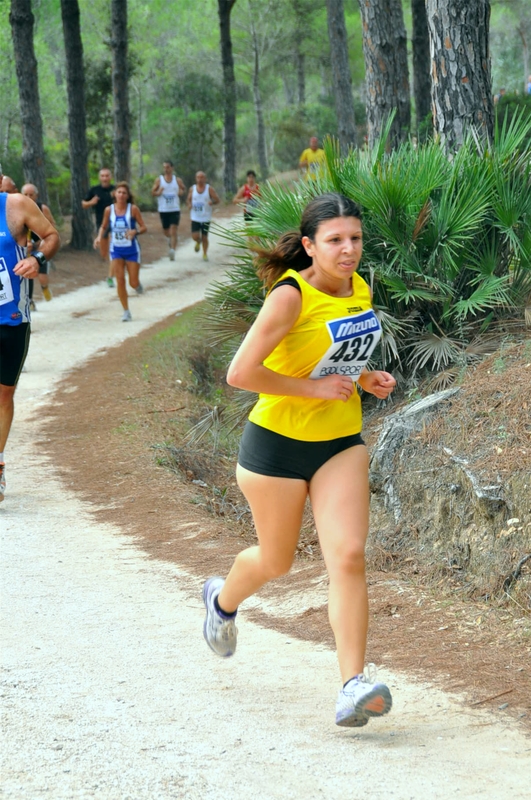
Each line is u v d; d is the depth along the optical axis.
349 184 12.73
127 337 25.45
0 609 8.37
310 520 11.62
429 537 9.30
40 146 39.03
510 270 12.94
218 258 43.19
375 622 7.77
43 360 22.72
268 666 6.96
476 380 10.83
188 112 75.75
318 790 4.91
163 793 4.91
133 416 16.58
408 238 12.59
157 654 7.25
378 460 10.38
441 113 14.48
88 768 5.23
